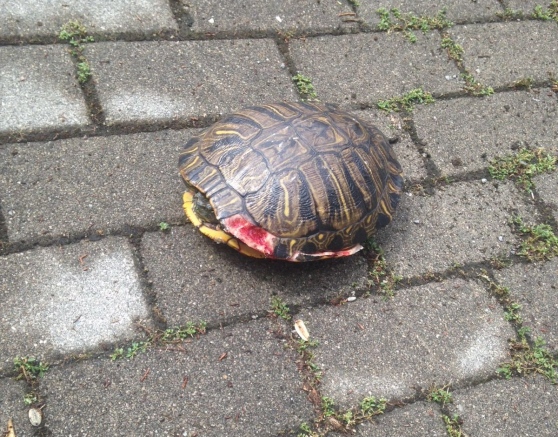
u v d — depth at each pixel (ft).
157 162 2.38
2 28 2.53
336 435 2.01
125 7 2.69
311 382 2.07
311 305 2.20
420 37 2.92
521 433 2.09
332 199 2.09
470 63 2.89
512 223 2.49
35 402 1.94
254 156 2.09
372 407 2.06
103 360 2.02
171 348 2.07
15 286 2.08
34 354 2.00
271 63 2.71
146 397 1.98
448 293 2.30
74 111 2.42
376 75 2.76
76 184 2.29
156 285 2.16
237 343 2.10
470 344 2.21
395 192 2.28
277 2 2.87
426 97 2.74
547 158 2.66
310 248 2.10
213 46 2.69
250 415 2.00
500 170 2.60
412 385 2.11
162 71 2.58
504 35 3.01
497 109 2.77
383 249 2.35
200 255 2.23
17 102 2.39
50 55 2.52
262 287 2.20
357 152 2.17
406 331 2.20
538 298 2.34
